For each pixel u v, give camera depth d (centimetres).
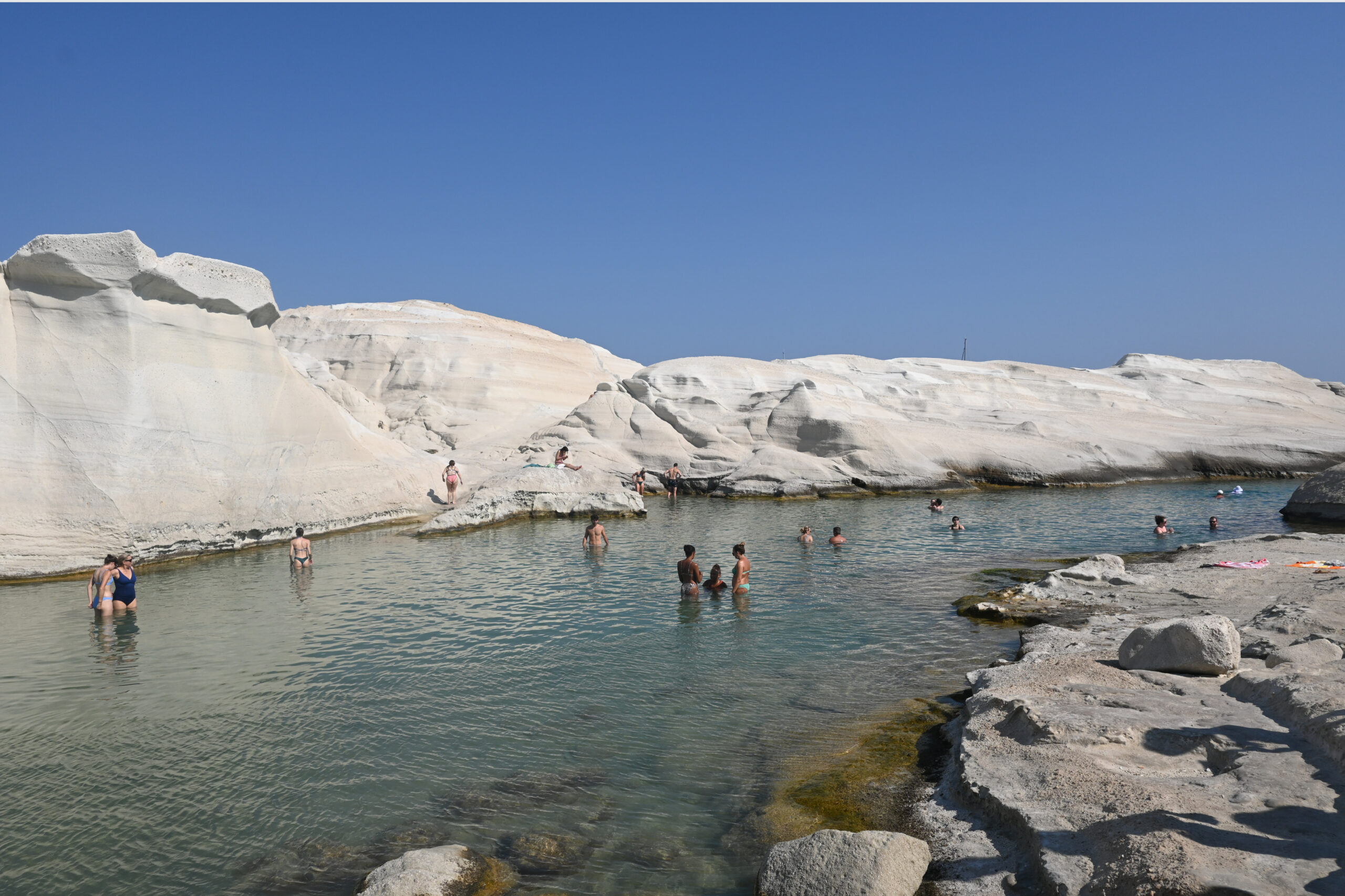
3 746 916
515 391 5806
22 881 651
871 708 992
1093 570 1628
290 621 1466
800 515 3102
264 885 640
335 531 2588
